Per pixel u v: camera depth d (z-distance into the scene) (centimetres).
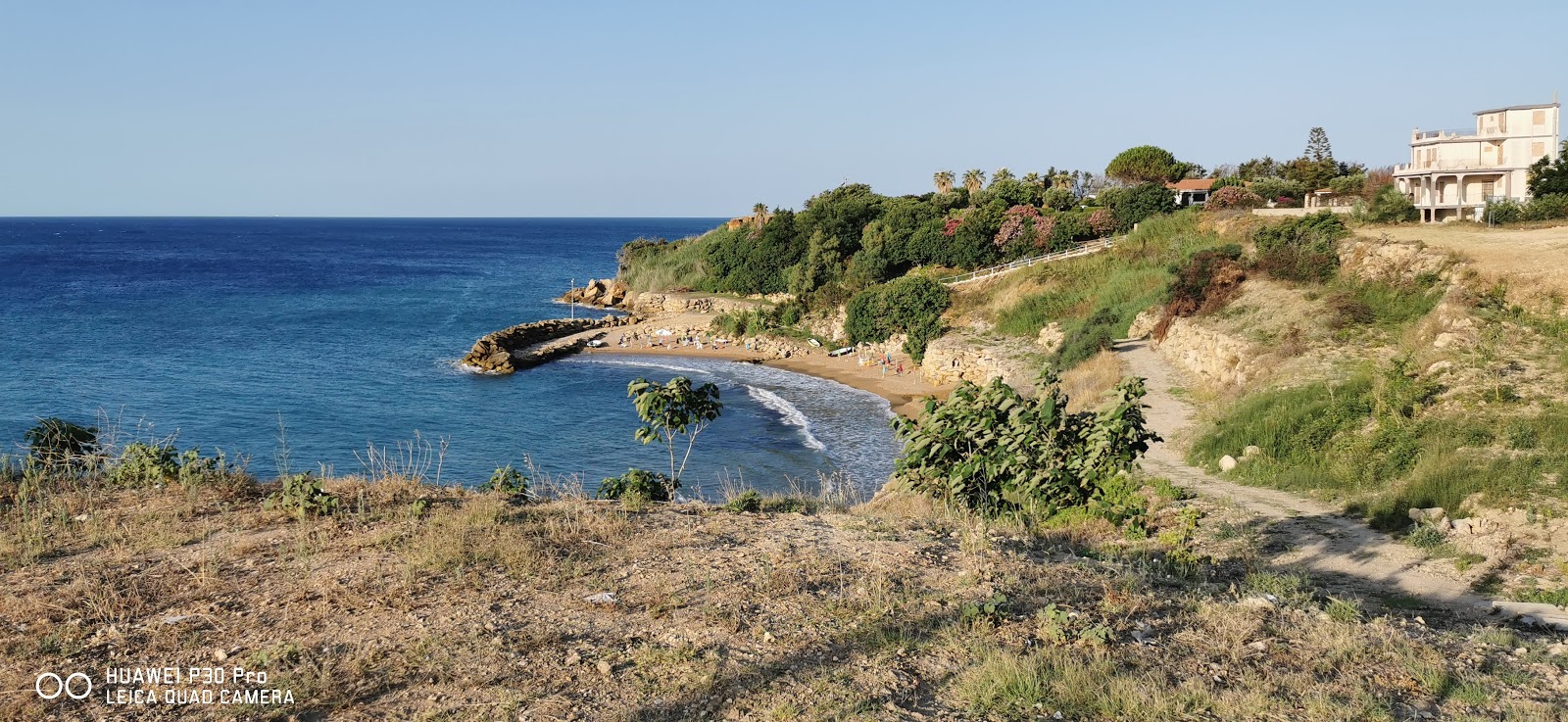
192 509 1054
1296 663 735
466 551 905
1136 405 1352
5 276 12344
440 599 780
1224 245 4353
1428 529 1386
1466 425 1795
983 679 653
